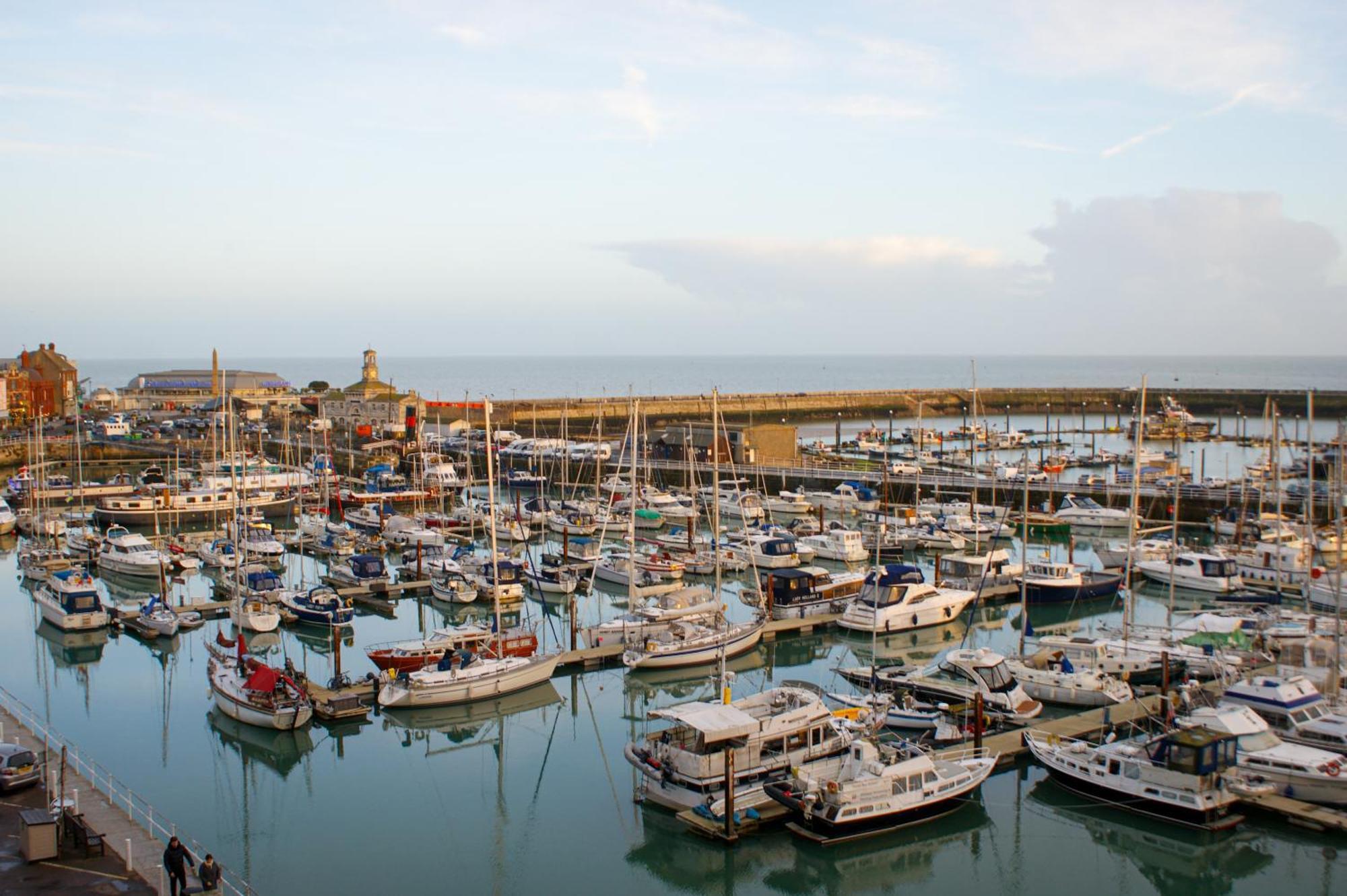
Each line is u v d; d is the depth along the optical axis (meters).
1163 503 103.50
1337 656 43.69
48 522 90.31
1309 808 35.84
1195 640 54.41
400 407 173.88
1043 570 69.56
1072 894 34.31
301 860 35.84
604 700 52.09
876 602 59.34
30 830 28.98
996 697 45.91
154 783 42.19
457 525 94.75
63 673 56.50
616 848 36.94
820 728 39.62
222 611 67.06
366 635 64.19
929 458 147.62
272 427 178.00
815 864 35.53
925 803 36.78
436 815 39.56
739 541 84.00
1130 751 38.47
